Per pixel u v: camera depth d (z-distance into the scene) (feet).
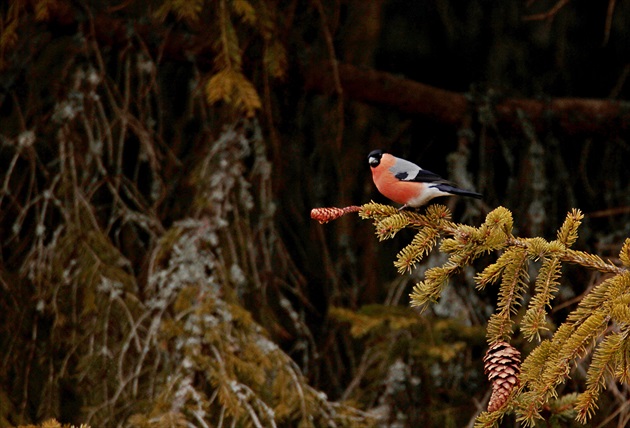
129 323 30.76
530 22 45.44
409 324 33.47
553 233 41.01
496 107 42.52
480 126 43.42
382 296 42.55
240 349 30.04
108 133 33.42
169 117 40.34
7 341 31.76
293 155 41.47
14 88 36.58
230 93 31.78
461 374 33.83
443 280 19.07
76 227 32.01
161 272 31.12
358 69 41.55
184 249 31.50
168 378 28.60
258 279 34.04
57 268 31.58
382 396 33.88
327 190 43.39
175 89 41.04
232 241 33.24
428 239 20.30
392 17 45.34
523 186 42.55
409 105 42.22
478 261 38.47
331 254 42.75
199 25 37.65
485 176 41.78
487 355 17.71
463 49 45.44
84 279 31.17
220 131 36.40
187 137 40.01
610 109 43.06
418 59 45.80
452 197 39.93
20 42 36.14
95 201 36.99
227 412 28.25
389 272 42.98
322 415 30.12
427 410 33.14
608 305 17.38
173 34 37.52
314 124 42.91
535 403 16.75
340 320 34.30
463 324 34.60
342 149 43.39
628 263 18.31
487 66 45.19
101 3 37.27
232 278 32.09
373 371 34.99
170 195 37.17
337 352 38.91
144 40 37.19
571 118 42.91
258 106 31.91
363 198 43.65
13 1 32.71
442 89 44.57
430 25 45.52
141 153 34.22
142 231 37.60
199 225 32.37
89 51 37.06
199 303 30.45
